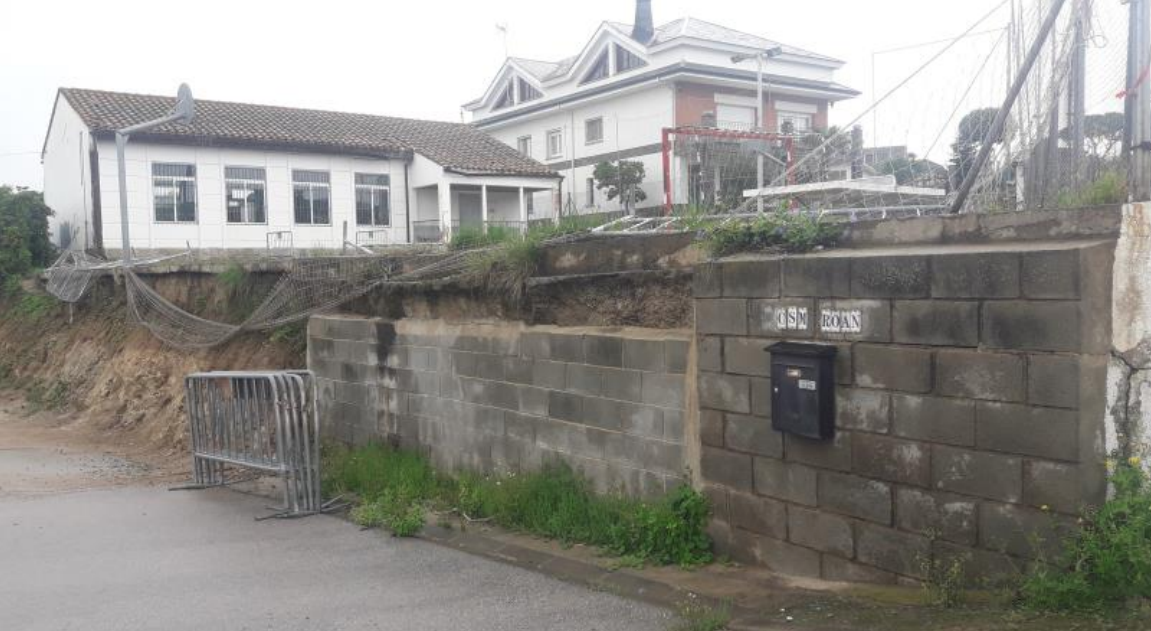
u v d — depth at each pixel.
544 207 34.38
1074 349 4.26
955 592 4.66
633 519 6.81
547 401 8.16
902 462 5.04
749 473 6.06
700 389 6.42
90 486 11.14
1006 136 6.19
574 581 6.36
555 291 8.16
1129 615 4.02
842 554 5.43
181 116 18.83
